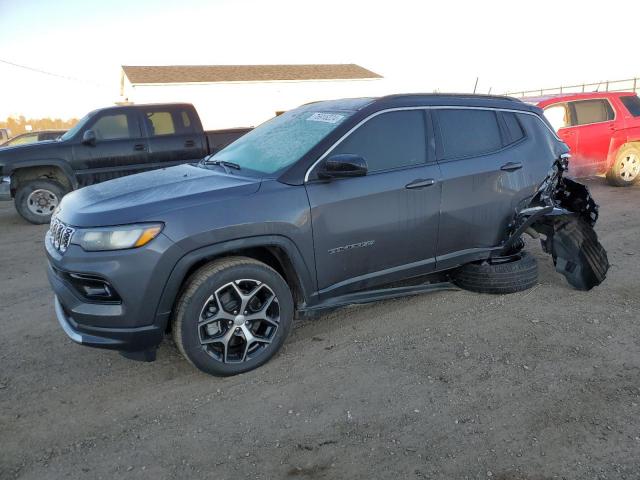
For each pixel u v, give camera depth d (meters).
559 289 4.69
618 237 6.37
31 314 4.61
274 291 3.37
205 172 3.82
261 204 3.25
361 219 3.61
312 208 3.41
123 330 3.01
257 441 2.74
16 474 2.54
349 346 3.75
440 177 3.93
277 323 3.43
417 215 3.85
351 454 2.62
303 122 4.03
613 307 4.27
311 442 2.72
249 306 3.34
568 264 4.54
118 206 3.09
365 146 3.69
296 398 3.12
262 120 29.75
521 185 4.37
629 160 9.84
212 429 2.85
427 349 3.67
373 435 2.76
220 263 3.19
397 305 4.45
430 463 2.54
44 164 8.78
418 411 2.95
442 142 4.04
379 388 3.19
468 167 4.08
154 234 2.95
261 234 3.23
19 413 3.05
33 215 8.92
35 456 2.68
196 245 3.04
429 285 4.38
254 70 32.09
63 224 3.18
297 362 3.54
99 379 3.42
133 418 2.98
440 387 3.19
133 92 27.16
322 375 3.37
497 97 4.52
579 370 3.33
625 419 2.83
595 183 10.62
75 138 9.06
